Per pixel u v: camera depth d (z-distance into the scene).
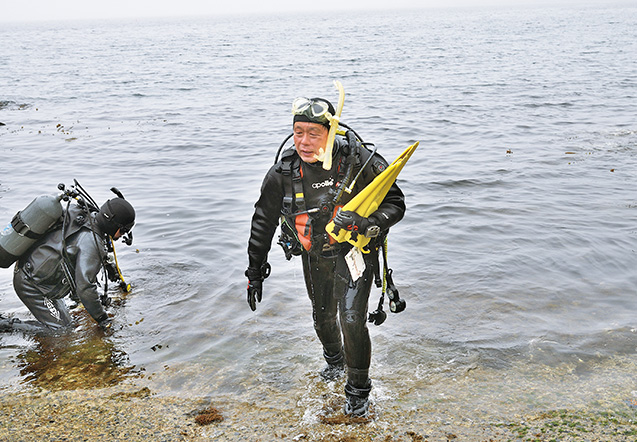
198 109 19.23
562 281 5.29
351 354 3.28
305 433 3.18
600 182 8.81
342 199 3.34
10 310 5.11
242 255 6.26
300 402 3.52
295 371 3.90
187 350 4.27
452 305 4.85
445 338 4.28
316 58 41.78
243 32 111.06
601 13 166.25
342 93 3.23
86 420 3.38
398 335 4.35
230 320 4.72
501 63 33.12
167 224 7.45
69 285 4.77
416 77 27.59
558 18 130.25
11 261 4.60
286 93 23.38
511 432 3.09
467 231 6.78
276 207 3.45
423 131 14.06
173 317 4.82
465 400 3.46
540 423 3.16
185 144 13.15
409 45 53.97
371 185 3.17
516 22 113.69
